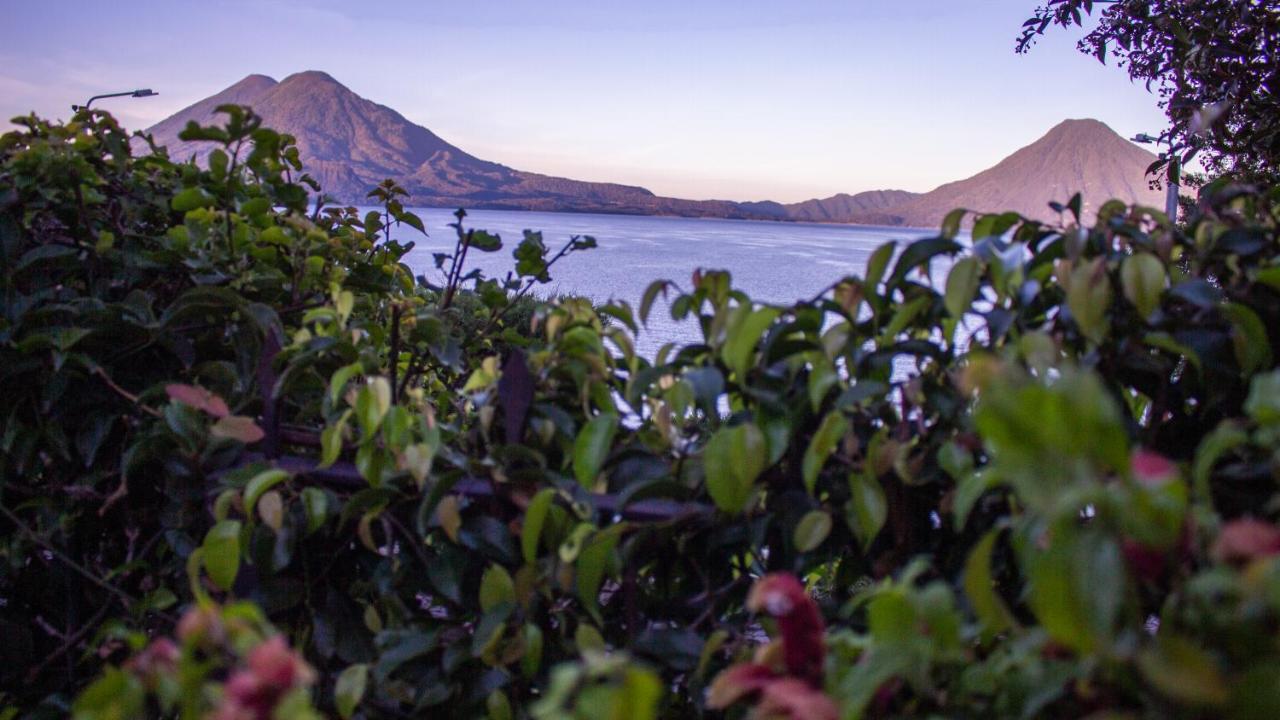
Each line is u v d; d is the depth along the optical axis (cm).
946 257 124
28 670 178
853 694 78
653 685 70
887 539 129
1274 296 119
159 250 203
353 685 132
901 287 126
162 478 177
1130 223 130
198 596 126
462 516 139
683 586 139
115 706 77
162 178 219
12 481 186
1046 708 88
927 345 121
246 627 84
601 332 155
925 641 79
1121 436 61
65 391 176
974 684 87
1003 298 126
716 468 118
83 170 191
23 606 191
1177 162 274
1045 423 64
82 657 178
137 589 184
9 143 202
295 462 149
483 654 128
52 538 180
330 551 151
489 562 140
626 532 131
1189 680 62
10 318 173
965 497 89
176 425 156
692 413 152
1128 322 119
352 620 149
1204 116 129
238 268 194
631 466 135
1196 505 77
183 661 78
